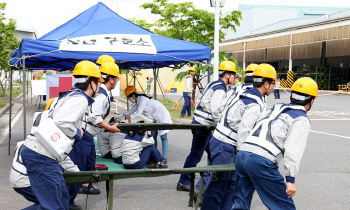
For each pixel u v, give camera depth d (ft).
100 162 20.04
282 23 127.44
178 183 17.21
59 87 30.48
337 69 123.85
